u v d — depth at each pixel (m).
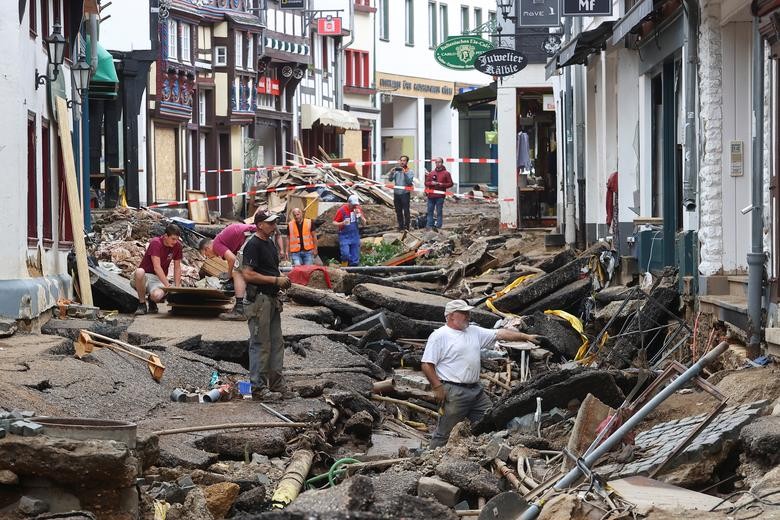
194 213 54.44
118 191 46.88
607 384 15.95
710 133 19.17
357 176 58.62
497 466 13.36
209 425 15.09
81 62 27.92
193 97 61.28
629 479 11.34
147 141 53.94
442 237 42.81
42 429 10.61
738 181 19.16
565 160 37.41
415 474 13.34
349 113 82.06
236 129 65.38
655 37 23.12
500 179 45.09
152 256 25.22
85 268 24.61
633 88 26.81
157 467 13.28
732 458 11.76
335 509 8.77
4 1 19.41
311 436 15.23
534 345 22.75
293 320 24.67
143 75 47.25
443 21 97.50
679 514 10.05
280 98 73.00
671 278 21.20
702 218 19.38
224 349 21.09
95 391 15.72
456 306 16.84
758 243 16.34
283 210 51.28
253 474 13.66
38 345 18.06
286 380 19.19
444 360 16.81
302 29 73.81
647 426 13.95
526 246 37.38
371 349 23.42
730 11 18.39
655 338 20.58
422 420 19.48
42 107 22.84
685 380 10.68
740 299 18.11
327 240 40.06
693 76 19.77
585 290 26.91
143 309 25.11
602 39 26.14
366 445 16.98
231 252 26.66
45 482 10.47
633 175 26.80
